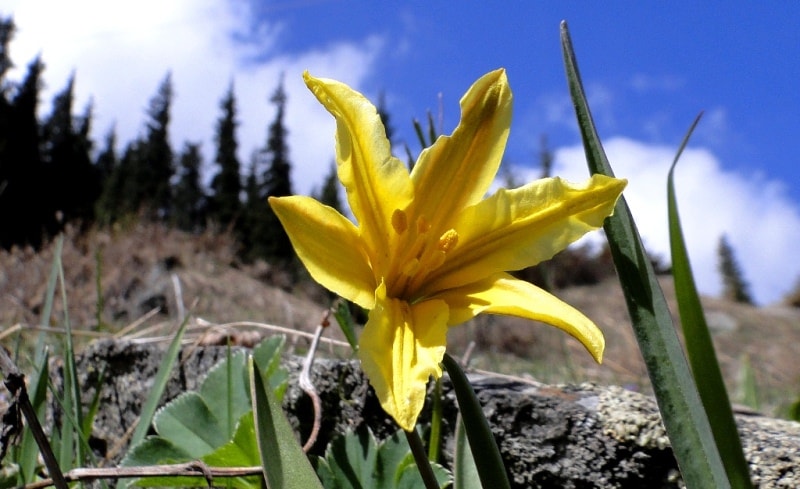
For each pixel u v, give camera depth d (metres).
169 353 0.16
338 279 0.10
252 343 0.22
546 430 0.15
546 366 0.45
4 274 0.57
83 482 0.15
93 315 0.52
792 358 0.79
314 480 0.09
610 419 0.14
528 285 0.11
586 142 0.11
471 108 0.12
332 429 0.16
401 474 0.13
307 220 0.10
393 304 0.11
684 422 0.10
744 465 0.10
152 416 0.16
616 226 0.11
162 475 0.12
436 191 0.12
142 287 0.71
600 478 0.14
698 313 0.10
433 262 0.11
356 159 0.11
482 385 0.16
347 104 0.11
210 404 0.16
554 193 0.11
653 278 0.10
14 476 0.14
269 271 1.15
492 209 0.12
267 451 0.09
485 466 0.10
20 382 0.11
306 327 0.55
